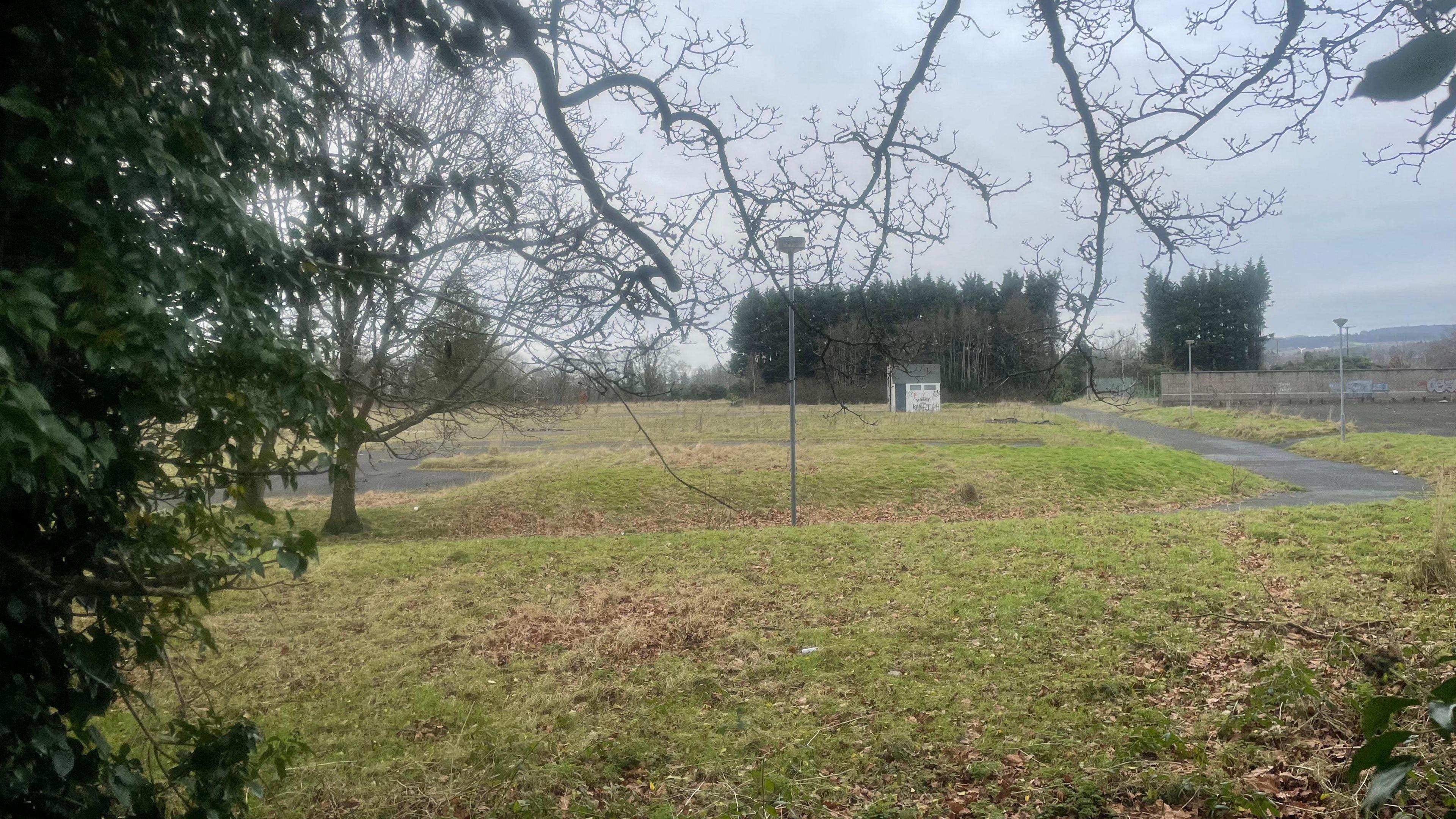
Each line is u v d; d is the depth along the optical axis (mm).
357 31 3592
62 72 2621
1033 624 8445
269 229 3160
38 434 1936
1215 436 34094
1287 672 5684
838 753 5918
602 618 9734
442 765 6094
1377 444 25047
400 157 4199
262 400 2881
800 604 9883
